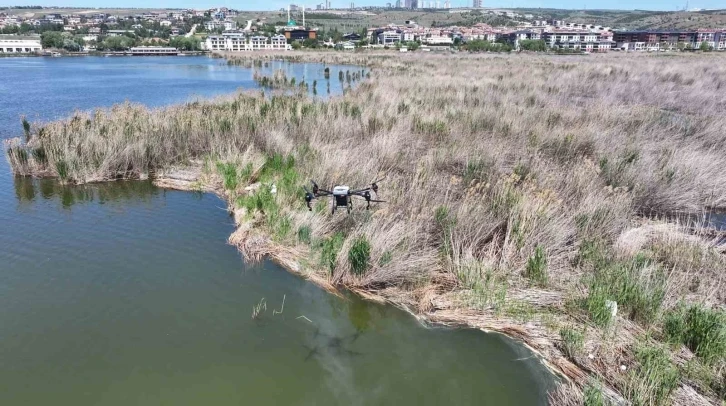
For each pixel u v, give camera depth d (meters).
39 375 5.14
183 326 6.03
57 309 6.31
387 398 4.92
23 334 5.80
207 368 5.31
